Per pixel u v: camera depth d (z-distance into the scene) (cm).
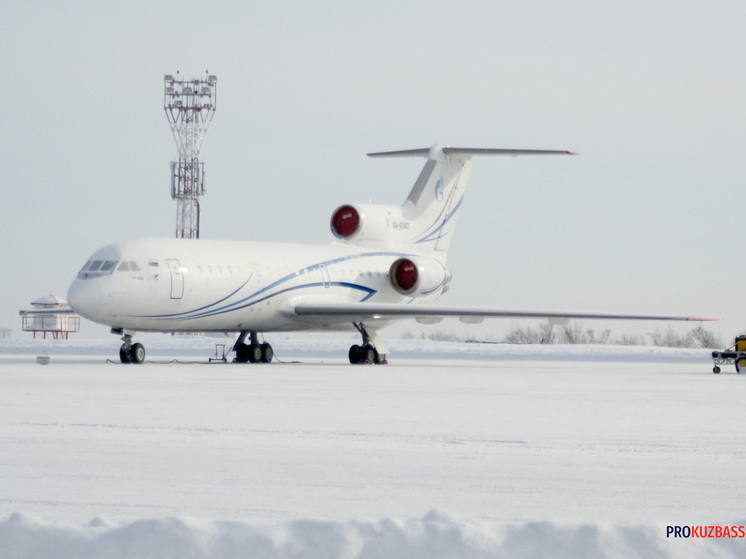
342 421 4594
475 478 3067
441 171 13812
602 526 2041
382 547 2006
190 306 10981
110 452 3525
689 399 6203
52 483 2920
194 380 7706
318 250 12619
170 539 2025
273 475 3086
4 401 5478
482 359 16312
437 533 2025
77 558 1998
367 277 12938
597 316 11238
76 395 5950
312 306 11781
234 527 2053
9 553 2012
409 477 3073
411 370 10425
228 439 3894
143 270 10600
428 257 13812
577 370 11169
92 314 10431
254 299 11588
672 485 2970
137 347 11112
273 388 6838
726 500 2744
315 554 1997
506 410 5259
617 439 4016
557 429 4347
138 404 5362
